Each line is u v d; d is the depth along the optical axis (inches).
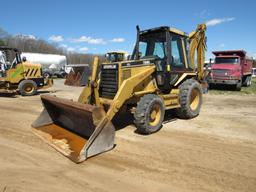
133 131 220.2
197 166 147.7
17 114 293.4
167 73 238.8
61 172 138.6
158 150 173.3
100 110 162.9
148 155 164.1
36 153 165.5
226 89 625.3
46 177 132.6
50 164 148.7
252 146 182.2
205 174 137.6
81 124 188.9
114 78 209.5
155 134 211.5
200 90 279.4
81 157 150.7
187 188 122.5
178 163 151.9
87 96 216.1
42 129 211.8
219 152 170.1
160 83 241.8
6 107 342.6
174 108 267.1
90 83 208.7
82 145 169.3
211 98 448.5
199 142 191.0
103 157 159.5
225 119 269.4
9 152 167.5
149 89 226.1
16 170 140.3
